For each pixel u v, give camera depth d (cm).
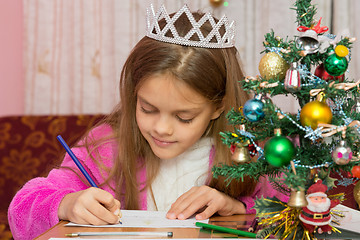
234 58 109
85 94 246
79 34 245
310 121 67
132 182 117
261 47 229
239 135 74
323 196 70
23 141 215
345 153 66
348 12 221
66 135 213
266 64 73
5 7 254
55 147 213
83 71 246
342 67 70
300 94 73
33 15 248
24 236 99
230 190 108
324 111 66
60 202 94
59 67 249
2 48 255
